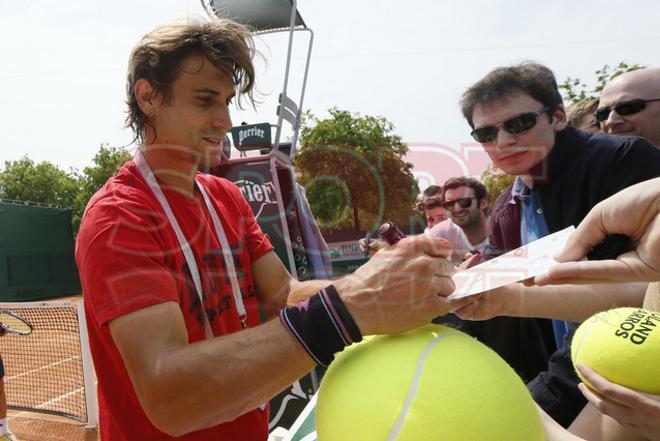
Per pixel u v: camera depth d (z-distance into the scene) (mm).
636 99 1847
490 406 720
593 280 938
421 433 700
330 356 823
